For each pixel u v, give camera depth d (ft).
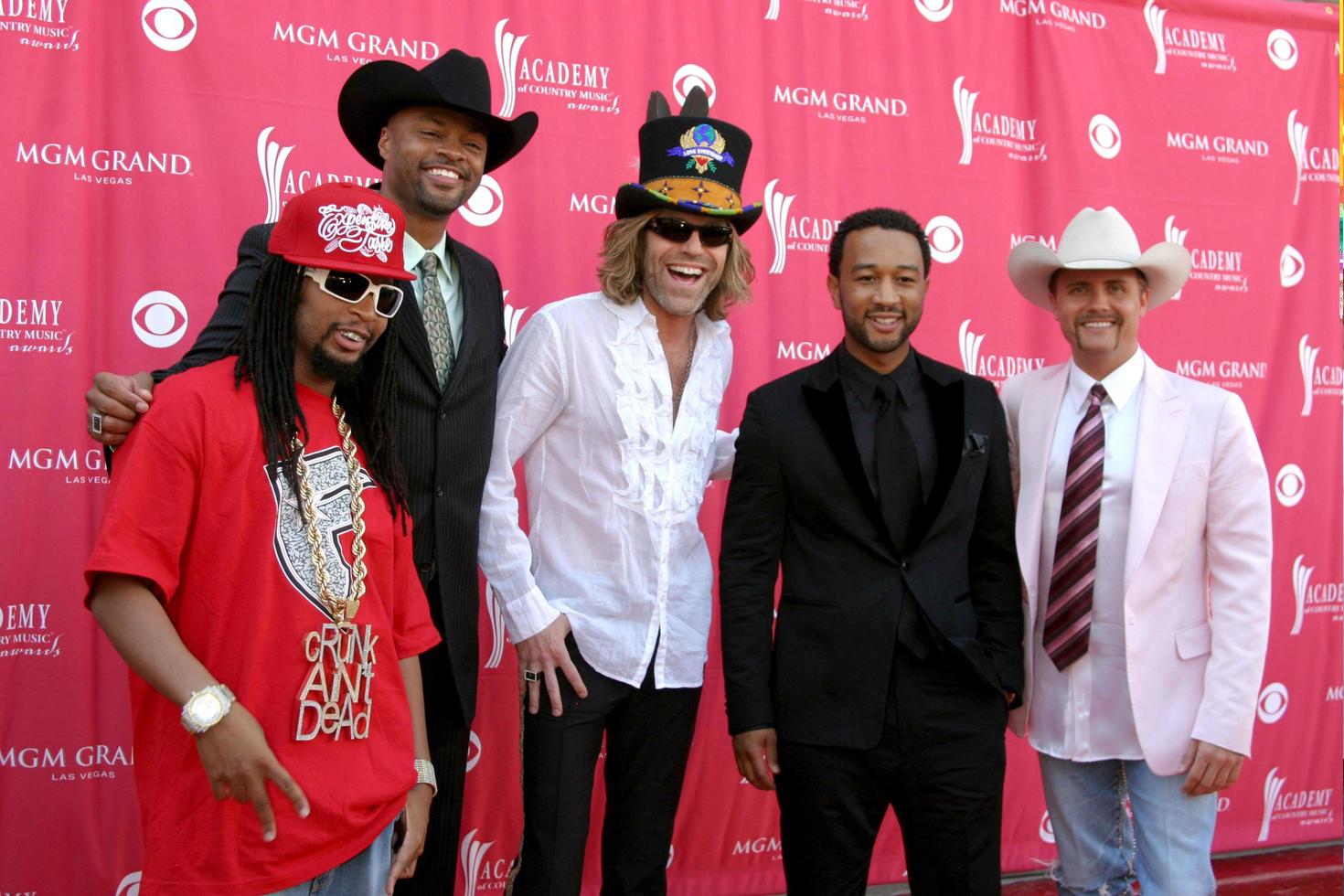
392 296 5.60
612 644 7.49
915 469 7.49
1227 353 12.25
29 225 8.76
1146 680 7.67
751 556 7.64
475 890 9.81
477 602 7.57
